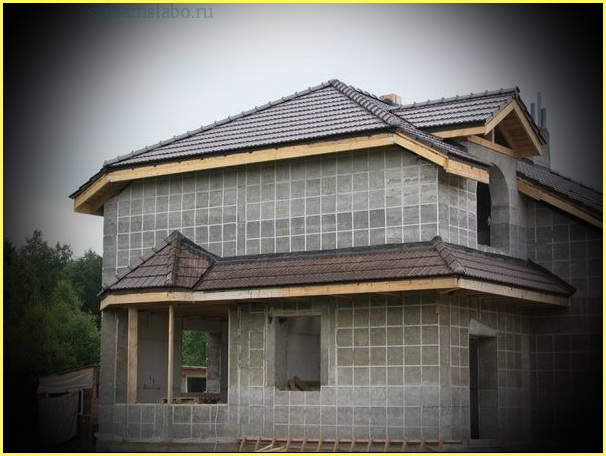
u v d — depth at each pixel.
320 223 27.44
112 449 28.44
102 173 30.53
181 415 28.05
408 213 26.16
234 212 28.91
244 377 27.48
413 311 25.47
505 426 27.59
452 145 27.42
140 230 30.58
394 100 33.41
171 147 30.39
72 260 64.06
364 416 25.70
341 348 26.28
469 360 26.64
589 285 28.53
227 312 31.22
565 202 28.77
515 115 28.47
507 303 27.81
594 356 28.27
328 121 28.11
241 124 30.47
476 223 27.31
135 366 28.94
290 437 26.56
